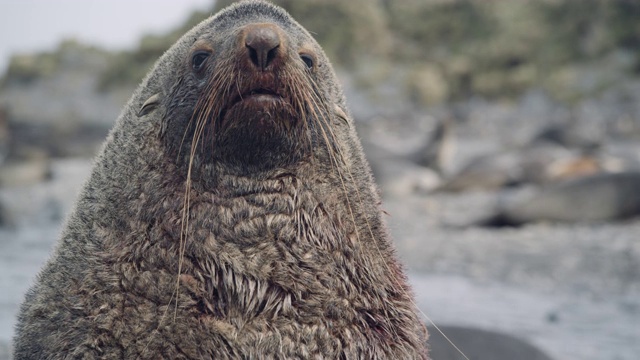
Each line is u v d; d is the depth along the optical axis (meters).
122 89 56.84
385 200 26.33
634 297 12.68
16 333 4.45
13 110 55.34
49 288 4.29
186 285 4.07
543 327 10.54
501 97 56.75
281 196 4.26
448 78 59.22
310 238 4.28
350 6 61.72
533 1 64.44
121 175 4.40
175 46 4.85
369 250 4.50
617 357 9.11
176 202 4.21
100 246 4.24
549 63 57.97
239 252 4.16
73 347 4.04
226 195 4.21
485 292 12.84
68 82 58.25
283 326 4.12
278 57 4.10
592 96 51.72
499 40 61.72
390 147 40.69
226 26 4.56
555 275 14.23
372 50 60.66
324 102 4.65
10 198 25.66
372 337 4.28
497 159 31.55
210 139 4.20
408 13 67.00
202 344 4.00
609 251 16.02
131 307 4.06
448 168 36.66
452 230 19.38
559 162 30.20
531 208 19.94
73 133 53.31
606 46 55.84
